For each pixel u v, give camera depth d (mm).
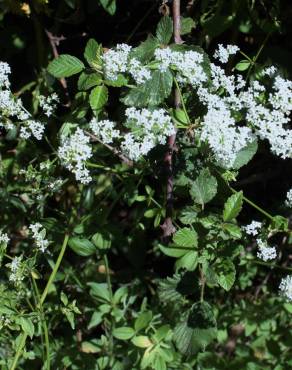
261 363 1039
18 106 902
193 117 892
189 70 839
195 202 902
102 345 1013
